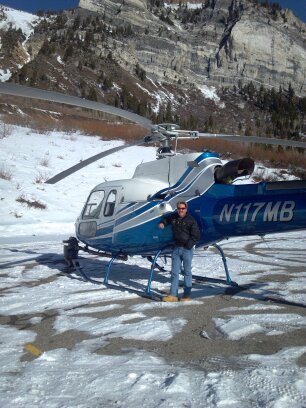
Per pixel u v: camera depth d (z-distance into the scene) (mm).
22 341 4984
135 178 7992
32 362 4320
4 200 17594
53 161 23562
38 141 26875
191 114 79688
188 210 6961
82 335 5148
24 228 15891
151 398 3480
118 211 7832
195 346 4680
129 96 66625
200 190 6953
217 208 6723
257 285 7695
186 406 3336
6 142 25109
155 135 7195
